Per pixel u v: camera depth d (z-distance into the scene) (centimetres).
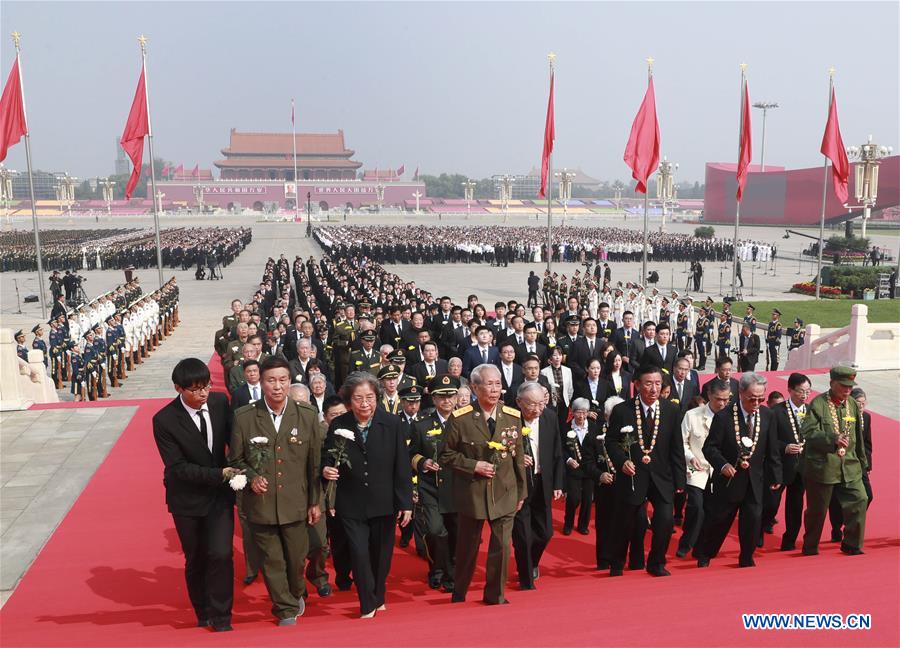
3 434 1402
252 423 608
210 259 5084
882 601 454
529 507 733
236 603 725
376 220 13512
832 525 911
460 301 3931
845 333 2098
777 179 10856
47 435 1395
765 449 795
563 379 1086
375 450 649
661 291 4522
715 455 770
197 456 597
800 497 866
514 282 4816
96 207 16600
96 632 613
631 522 760
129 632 608
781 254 7231
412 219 13812
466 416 651
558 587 725
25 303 4025
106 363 2080
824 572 609
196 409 602
